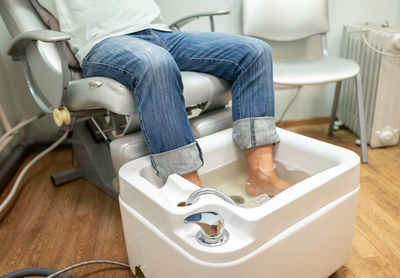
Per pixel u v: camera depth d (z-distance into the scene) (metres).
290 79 1.30
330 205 0.73
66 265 0.96
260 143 0.94
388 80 1.50
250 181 0.96
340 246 0.81
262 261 0.63
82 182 1.41
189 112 1.17
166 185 0.74
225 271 0.59
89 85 0.91
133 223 0.77
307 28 1.61
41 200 1.29
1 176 1.37
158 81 0.82
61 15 1.09
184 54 1.09
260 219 0.60
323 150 0.85
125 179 0.76
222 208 0.64
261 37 1.61
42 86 1.10
